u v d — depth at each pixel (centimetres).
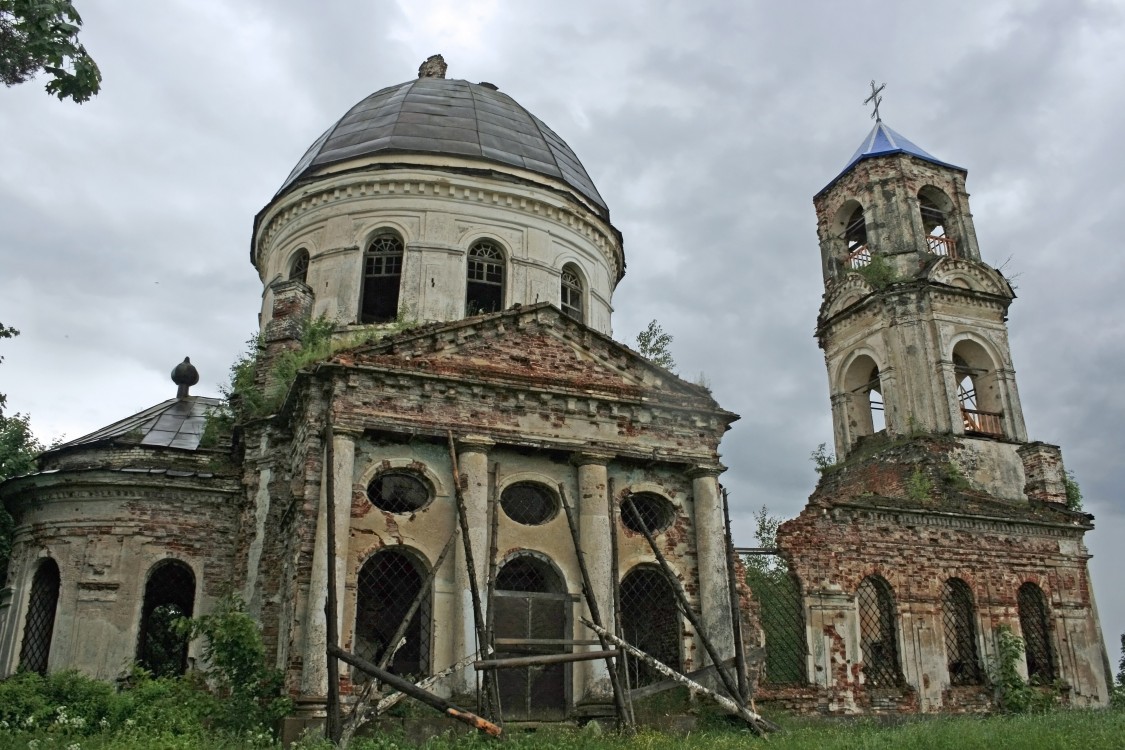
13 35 992
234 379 2194
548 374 1798
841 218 3148
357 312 2270
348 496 1555
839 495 2762
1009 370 2794
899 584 2252
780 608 2166
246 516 1873
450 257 2317
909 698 2152
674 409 1847
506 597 1639
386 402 1641
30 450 2723
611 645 1511
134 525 1955
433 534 1620
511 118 2733
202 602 1939
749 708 1611
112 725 1280
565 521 1728
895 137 3073
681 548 1820
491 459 1708
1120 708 2130
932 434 2602
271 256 2528
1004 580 2370
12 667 1909
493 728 1251
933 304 2762
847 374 2977
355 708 1278
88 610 1886
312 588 1481
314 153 2644
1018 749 1078
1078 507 2900
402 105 2645
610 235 2605
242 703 1424
